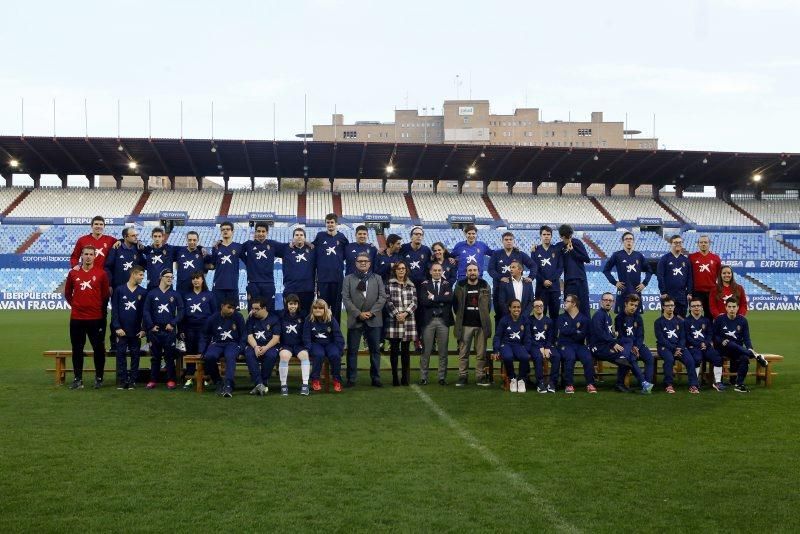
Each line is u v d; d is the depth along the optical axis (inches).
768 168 1994.3
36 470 265.0
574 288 525.3
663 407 405.7
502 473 264.1
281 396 439.2
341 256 510.9
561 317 473.4
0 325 1064.2
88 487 244.2
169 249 509.4
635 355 464.1
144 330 470.0
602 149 1861.5
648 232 2017.7
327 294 505.7
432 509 223.8
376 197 2110.0
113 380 510.6
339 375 460.4
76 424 348.5
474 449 300.7
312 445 306.3
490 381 499.5
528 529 207.6
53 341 818.8
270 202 2037.4
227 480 253.1
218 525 209.0
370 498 234.2
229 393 433.7
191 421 357.4
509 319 476.4
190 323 478.6
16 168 1967.3
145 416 370.0
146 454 289.1
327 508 224.2
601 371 528.4
